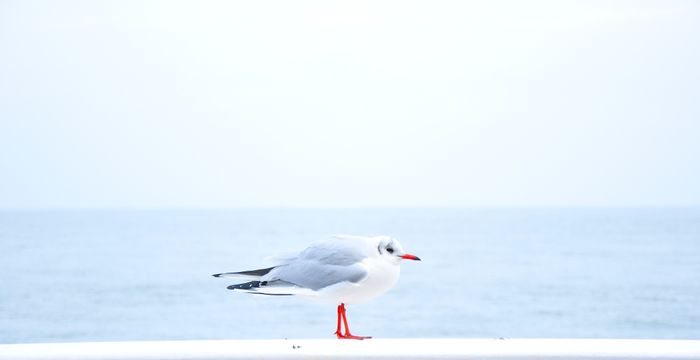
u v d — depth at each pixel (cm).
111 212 11875
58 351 357
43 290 3356
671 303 2866
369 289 436
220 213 11169
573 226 6844
